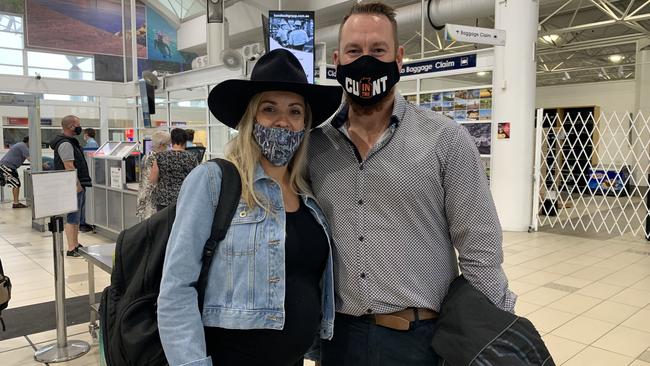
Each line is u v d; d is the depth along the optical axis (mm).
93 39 16234
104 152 6797
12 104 7176
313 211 1284
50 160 11211
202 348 1048
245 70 8883
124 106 13258
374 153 1286
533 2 6520
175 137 4105
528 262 5168
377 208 1280
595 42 11398
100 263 2703
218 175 1152
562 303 3861
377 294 1287
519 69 6582
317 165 1377
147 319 1137
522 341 1083
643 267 4980
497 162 6883
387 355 1302
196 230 1085
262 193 1163
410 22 9375
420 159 1259
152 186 4027
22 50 14523
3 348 3021
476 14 8484
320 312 1300
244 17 12875
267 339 1143
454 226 1274
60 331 2928
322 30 11039
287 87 1194
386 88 1276
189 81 10773
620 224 7586
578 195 11547
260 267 1108
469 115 7391
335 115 1365
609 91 15828
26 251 5828
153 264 1156
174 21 16609
